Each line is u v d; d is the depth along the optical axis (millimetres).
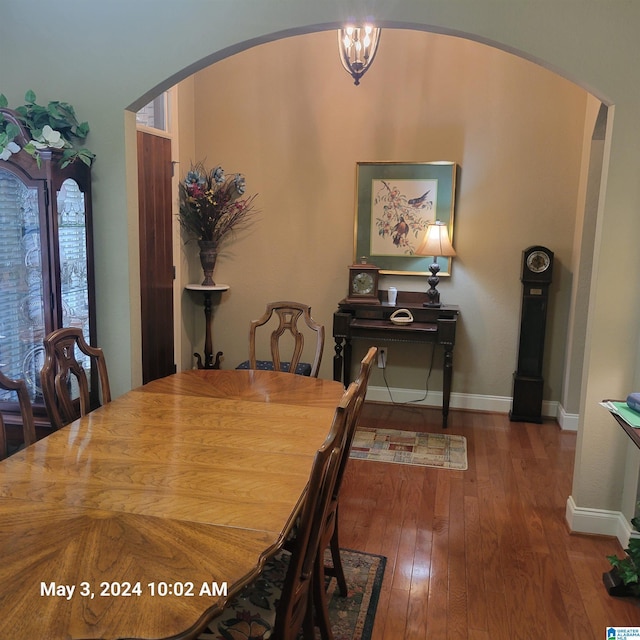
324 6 2865
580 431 3008
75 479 1786
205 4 2984
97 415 2367
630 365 2859
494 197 4555
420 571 2645
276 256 4918
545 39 2736
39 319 3051
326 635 2090
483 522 3088
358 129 4645
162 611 1213
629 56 2688
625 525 2844
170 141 4477
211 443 2086
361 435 4262
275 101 4719
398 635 2242
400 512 3174
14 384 2150
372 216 4703
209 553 1408
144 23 3055
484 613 2377
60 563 1362
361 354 4922
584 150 4297
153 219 4297
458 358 4797
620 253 2801
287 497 1692
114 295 3273
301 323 4965
